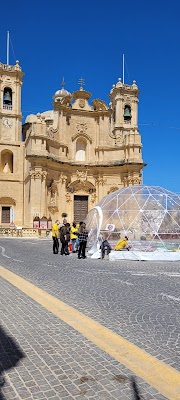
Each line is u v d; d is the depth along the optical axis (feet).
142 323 21.25
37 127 149.69
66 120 167.32
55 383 13.66
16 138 169.17
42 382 13.74
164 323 21.26
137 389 13.26
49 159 149.79
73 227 73.56
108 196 83.61
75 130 169.37
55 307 24.89
